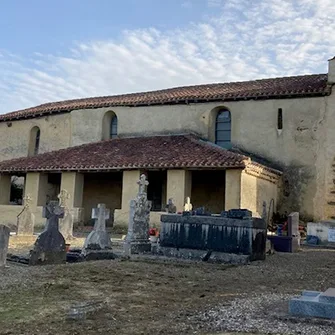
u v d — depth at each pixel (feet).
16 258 40.40
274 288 30.81
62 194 65.87
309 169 81.66
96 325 19.92
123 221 77.77
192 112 93.40
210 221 46.50
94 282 30.48
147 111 98.07
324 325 20.15
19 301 24.09
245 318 21.29
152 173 86.99
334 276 36.86
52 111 108.78
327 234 67.77
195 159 73.31
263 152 85.92
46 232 39.52
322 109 82.28
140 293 27.61
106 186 92.73
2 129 118.52
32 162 89.66
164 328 19.61
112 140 95.50
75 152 90.63
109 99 106.63
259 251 46.52
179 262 42.80
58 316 21.21
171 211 68.59
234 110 89.76
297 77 97.60
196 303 25.12
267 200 78.28
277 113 85.92
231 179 69.77
